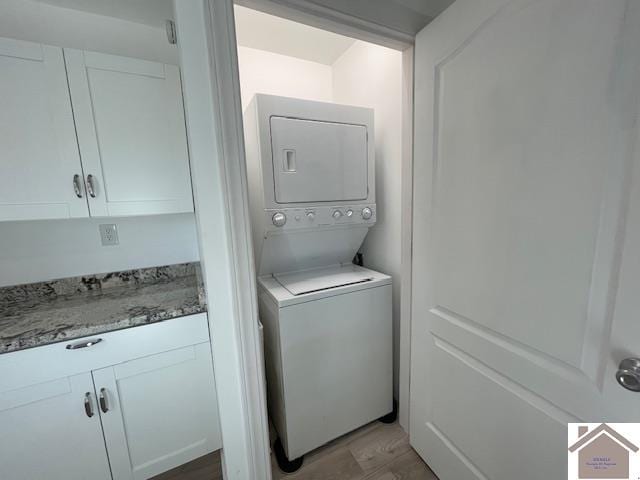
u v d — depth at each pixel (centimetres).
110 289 172
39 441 114
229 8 82
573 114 75
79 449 121
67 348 115
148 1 146
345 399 161
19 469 112
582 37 71
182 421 140
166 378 134
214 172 87
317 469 151
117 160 141
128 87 140
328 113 155
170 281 186
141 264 183
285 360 141
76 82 130
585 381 79
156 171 150
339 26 116
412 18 128
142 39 163
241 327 96
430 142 123
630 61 64
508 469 106
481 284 108
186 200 158
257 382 103
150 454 135
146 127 146
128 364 126
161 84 147
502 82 92
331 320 150
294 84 214
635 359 68
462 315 118
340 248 188
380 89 178
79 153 133
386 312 168
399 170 170
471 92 103
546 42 79
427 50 120
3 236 149
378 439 169
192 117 83
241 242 92
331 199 161
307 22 112
